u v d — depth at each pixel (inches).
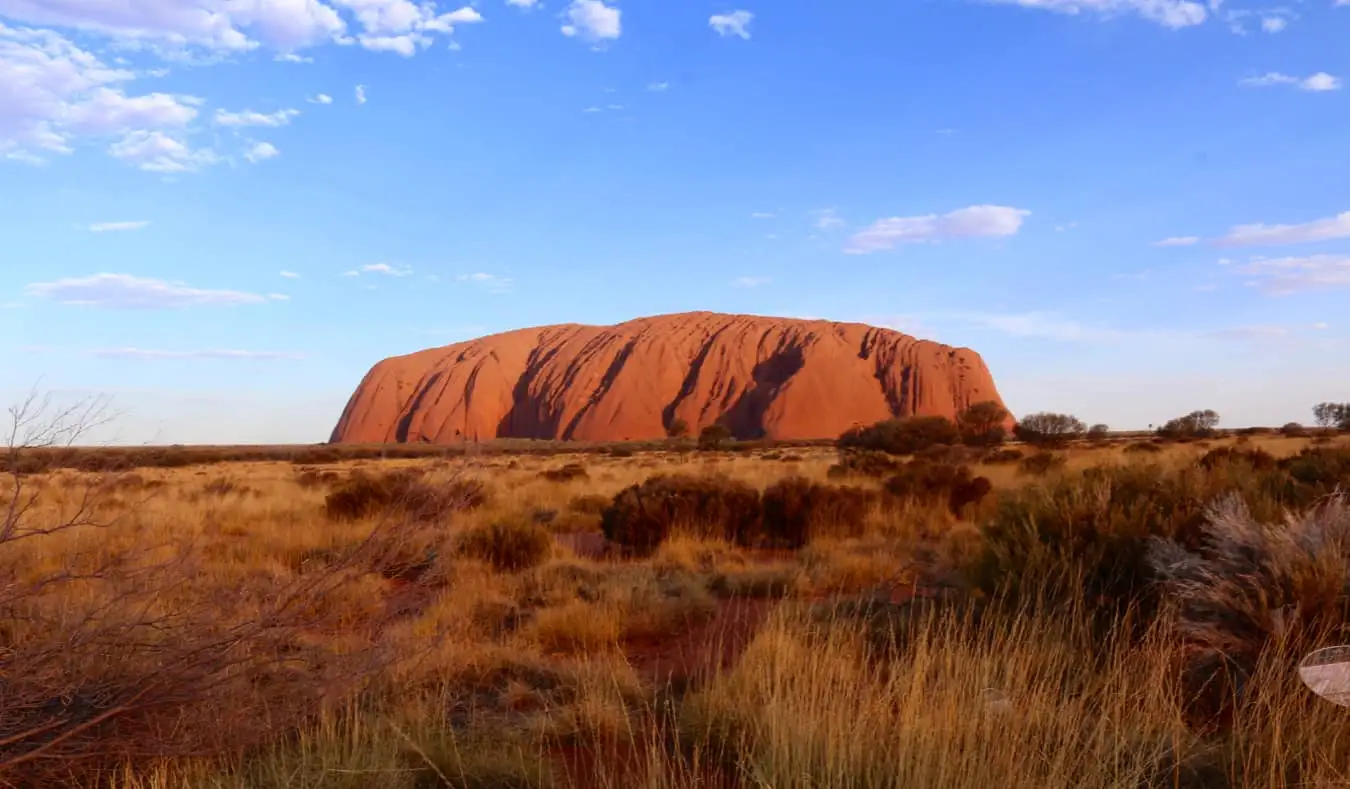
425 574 199.6
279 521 652.7
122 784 155.0
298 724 177.3
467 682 252.5
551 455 2714.1
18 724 142.6
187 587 170.4
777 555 538.6
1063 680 206.8
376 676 195.6
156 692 150.8
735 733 191.0
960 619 262.7
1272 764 143.6
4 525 141.3
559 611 325.1
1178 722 168.2
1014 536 274.4
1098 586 253.1
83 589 168.7
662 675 261.1
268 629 162.1
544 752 192.7
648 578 402.0
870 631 262.8
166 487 837.8
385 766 165.6
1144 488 280.2
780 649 217.5
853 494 646.5
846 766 157.2
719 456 2343.8
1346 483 363.3
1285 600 204.4
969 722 166.4
